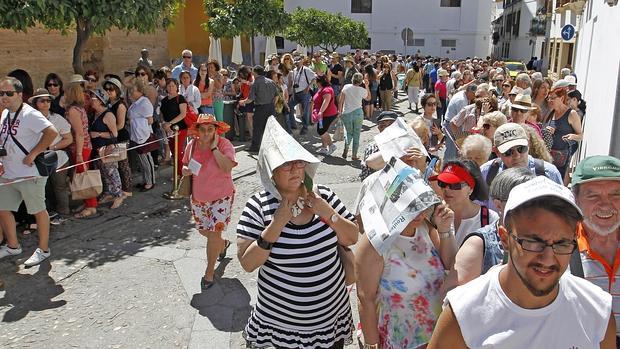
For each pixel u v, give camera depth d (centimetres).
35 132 537
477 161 423
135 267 557
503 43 4759
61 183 696
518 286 173
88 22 784
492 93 803
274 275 297
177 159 809
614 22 732
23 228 654
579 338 176
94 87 857
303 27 3019
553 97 692
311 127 1459
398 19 4106
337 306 308
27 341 423
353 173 973
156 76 995
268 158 279
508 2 4516
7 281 521
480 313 180
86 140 705
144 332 439
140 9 770
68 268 554
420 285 262
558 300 175
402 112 1872
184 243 625
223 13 1627
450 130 795
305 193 287
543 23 2725
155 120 930
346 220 296
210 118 487
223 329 444
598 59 906
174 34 2016
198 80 1070
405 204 251
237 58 1931
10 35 1169
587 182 240
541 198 165
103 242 625
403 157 373
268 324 306
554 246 164
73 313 466
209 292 505
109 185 746
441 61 2686
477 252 251
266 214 299
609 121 690
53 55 1291
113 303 484
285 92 1212
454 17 4075
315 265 293
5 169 541
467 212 310
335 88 1600
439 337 188
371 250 265
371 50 4159
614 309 243
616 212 238
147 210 741
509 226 174
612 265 246
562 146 692
